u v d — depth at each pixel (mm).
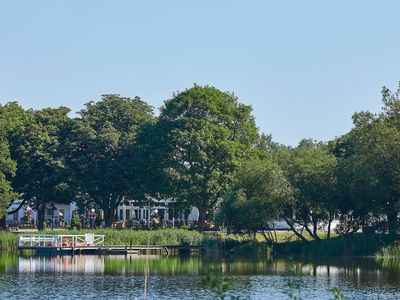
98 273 74625
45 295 59844
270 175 96188
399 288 62969
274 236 112250
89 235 100812
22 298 58375
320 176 95625
